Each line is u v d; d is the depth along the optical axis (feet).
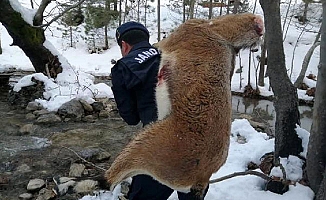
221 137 7.23
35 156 17.02
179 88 7.07
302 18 60.54
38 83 25.20
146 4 61.67
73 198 13.66
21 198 13.82
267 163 13.87
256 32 7.32
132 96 9.71
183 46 7.32
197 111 6.98
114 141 18.95
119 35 10.22
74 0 43.45
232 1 52.65
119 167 6.90
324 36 11.32
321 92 11.59
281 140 13.35
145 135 7.06
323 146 11.84
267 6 12.81
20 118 22.04
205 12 57.00
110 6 59.67
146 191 9.61
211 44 7.25
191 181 7.23
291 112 13.25
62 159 16.66
